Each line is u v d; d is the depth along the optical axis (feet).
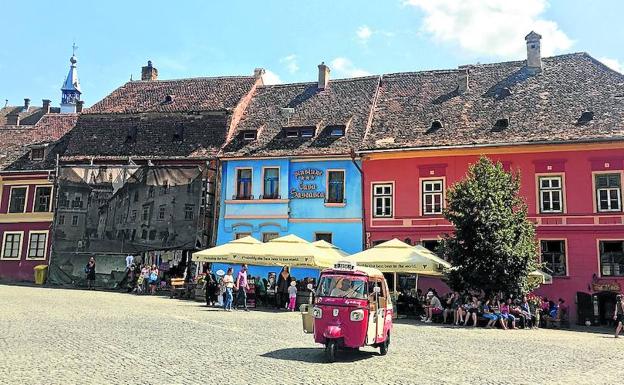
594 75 104.53
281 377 32.24
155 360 35.76
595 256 88.43
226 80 134.62
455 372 36.32
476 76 115.44
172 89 134.10
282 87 129.80
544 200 92.68
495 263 74.28
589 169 90.79
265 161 109.60
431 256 79.25
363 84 122.62
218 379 30.89
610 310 85.97
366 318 40.27
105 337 44.52
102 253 114.42
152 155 117.60
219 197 111.86
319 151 105.81
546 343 55.11
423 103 111.96
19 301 72.38
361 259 77.41
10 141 138.51
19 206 128.36
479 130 99.50
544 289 89.97
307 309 43.21
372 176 102.99
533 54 111.55
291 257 80.48
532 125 96.84
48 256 123.75
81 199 117.19
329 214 104.22
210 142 116.67
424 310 79.51
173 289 97.45
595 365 41.55
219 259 84.07
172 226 111.55
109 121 126.21
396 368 37.14
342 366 37.22
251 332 52.75
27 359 34.17
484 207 76.13
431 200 98.78
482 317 72.13
